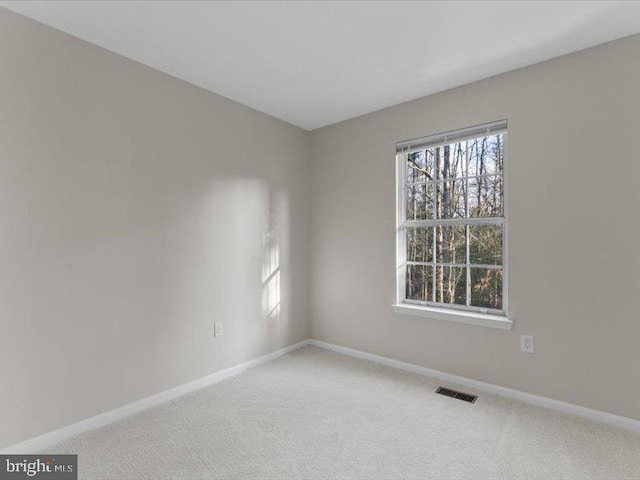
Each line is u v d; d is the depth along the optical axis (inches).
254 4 71.8
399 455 74.2
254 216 126.4
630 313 82.7
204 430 84.0
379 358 128.1
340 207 139.5
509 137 99.9
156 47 87.7
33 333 75.8
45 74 77.7
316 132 147.9
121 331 90.3
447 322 112.0
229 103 118.2
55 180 79.0
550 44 86.5
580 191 89.0
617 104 84.2
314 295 148.6
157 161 98.3
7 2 70.4
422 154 121.1
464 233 112.0
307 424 86.5
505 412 91.8
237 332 120.0
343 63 95.8
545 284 94.2
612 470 69.0
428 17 76.1
